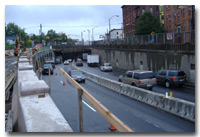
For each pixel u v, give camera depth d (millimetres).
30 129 3080
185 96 16844
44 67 35781
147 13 48969
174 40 27141
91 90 20016
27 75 8664
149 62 32719
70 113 11211
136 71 18938
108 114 2955
